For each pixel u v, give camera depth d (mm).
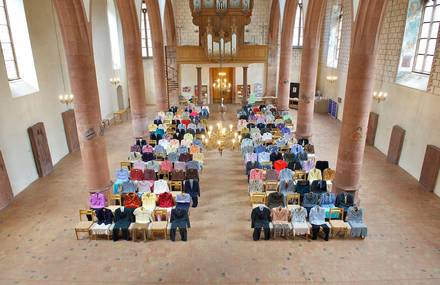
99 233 9711
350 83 10812
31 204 12125
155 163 13336
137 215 9898
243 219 11062
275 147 15016
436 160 12492
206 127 20438
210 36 23312
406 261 8977
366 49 10188
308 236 9938
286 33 21656
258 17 28781
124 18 16547
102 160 11875
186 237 9867
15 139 12836
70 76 10727
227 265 8828
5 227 10633
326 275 8430
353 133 11086
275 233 9969
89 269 8695
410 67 15227
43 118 14977
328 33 26422
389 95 16703
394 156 15734
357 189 11734
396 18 15930
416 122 14172
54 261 9016
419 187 13391
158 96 23500
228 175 14555
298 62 29375
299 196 11086
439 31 12484
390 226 10625
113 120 24094
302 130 18734
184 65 29250
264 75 29609
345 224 9789
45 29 15203
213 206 11914
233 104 30016
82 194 12867
